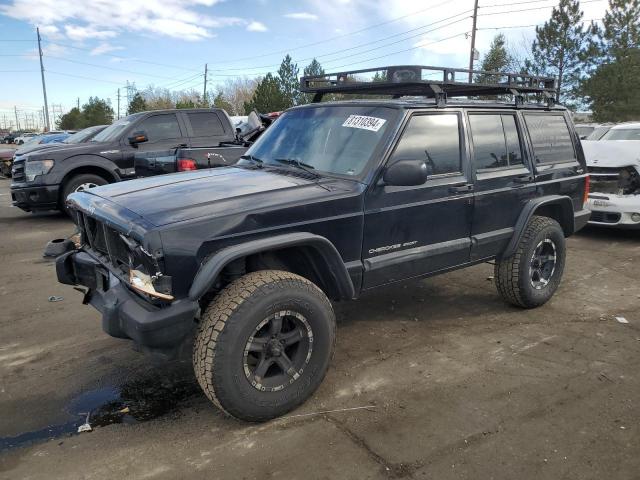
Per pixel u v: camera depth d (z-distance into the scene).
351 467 2.73
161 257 2.78
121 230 2.99
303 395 3.23
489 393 3.46
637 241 7.92
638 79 30.38
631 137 9.22
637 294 5.49
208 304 3.27
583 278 6.06
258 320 2.94
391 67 3.96
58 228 9.25
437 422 3.13
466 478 2.64
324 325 3.24
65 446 2.94
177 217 2.91
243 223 3.02
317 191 3.42
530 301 4.90
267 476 2.67
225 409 2.97
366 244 3.62
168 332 2.83
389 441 2.95
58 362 3.97
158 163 7.55
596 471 2.69
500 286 4.89
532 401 3.36
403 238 3.83
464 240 4.28
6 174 19.83
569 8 33.22
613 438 2.96
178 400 3.44
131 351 4.14
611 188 7.71
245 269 3.43
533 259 4.85
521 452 2.84
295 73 50.25
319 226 3.33
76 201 3.79
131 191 3.54
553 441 2.94
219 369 2.86
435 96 4.02
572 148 5.40
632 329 4.55
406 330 4.55
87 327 4.64
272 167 4.08
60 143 10.75
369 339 4.36
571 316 4.86
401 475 2.66
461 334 4.46
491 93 5.09
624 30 32.16
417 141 3.87
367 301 5.27
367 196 3.55
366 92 4.88
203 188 3.44
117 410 3.32
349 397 3.42
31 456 2.85
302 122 4.34
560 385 3.56
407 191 3.77
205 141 9.99
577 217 5.39
